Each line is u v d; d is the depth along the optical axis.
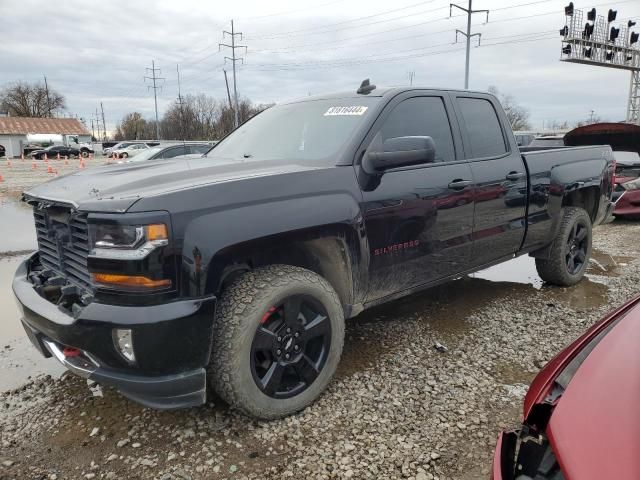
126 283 2.28
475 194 3.78
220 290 2.73
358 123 3.27
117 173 3.04
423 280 3.57
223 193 2.48
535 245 4.66
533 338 3.89
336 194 2.89
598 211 5.41
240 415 2.84
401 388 3.12
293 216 2.66
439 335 3.96
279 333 2.72
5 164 36.34
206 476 2.35
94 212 2.36
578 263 5.30
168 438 2.64
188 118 74.88
